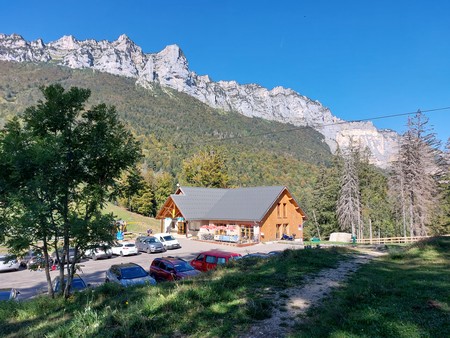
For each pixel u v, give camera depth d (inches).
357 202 2230.6
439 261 589.6
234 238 1656.0
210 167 2723.9
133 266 727.1
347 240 1755.7
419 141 1879.9
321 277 466.6
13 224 450.3
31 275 1044.5
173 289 408.2
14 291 628.1
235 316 316.8
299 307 338.3
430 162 1897.1
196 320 312.5
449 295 354.6
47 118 512.1
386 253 757.3
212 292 382.0
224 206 1910.7
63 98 507.5
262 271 507.5
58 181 489.7
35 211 436.5
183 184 2815.0
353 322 291.3
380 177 2935.5
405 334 263.3
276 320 305.9
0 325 405.1
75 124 529.0
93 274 1018.7
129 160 540.7
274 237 1750.7
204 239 1804.9
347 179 2210.9
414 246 767.7
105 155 524.1
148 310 339.0
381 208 2438.5
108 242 495.5
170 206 2102.6
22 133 486.3
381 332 268.1
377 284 414.6
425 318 293.1
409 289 387.2
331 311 312.0
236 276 458.9
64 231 489.4
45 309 452.4
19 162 453.1
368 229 2395.4
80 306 422.0
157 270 786.8
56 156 469.4
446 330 266.8
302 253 663.1
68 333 308.2
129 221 2476.6
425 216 1812.3
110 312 339.3
